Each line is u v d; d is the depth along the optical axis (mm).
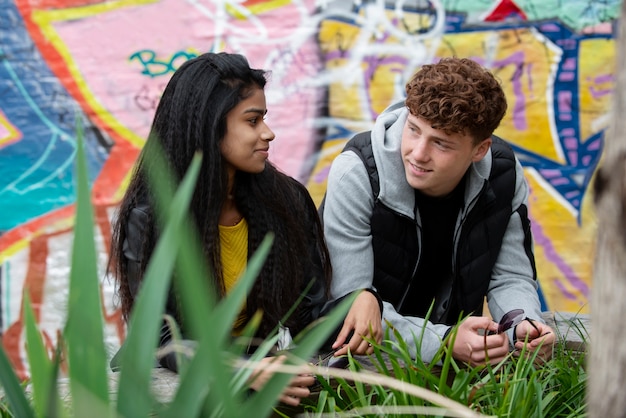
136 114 4547
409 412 1671
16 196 4574
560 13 4309
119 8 4523
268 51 4457
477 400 1875
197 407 1127
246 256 2197
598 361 1144
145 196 2121
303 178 4469
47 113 4562
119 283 2160
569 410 1998
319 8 4430
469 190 2320
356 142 2410
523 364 1973
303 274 2258
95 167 4547
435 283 2502
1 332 4566
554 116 4340
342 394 2066
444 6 4359
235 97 2055
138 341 1128
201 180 2049
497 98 2158
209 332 1010
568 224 4355
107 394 1117
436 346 2143
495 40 4348
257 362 1235
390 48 4402
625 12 1093
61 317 4570
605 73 4305
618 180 1093
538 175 4363
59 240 4570
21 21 4551
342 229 2307
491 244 2402
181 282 1028
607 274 1119
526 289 2426
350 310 2154
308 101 4449
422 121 2127
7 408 1741
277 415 2010
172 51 4516
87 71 4543
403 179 2283
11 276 4578
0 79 4562
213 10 4480
